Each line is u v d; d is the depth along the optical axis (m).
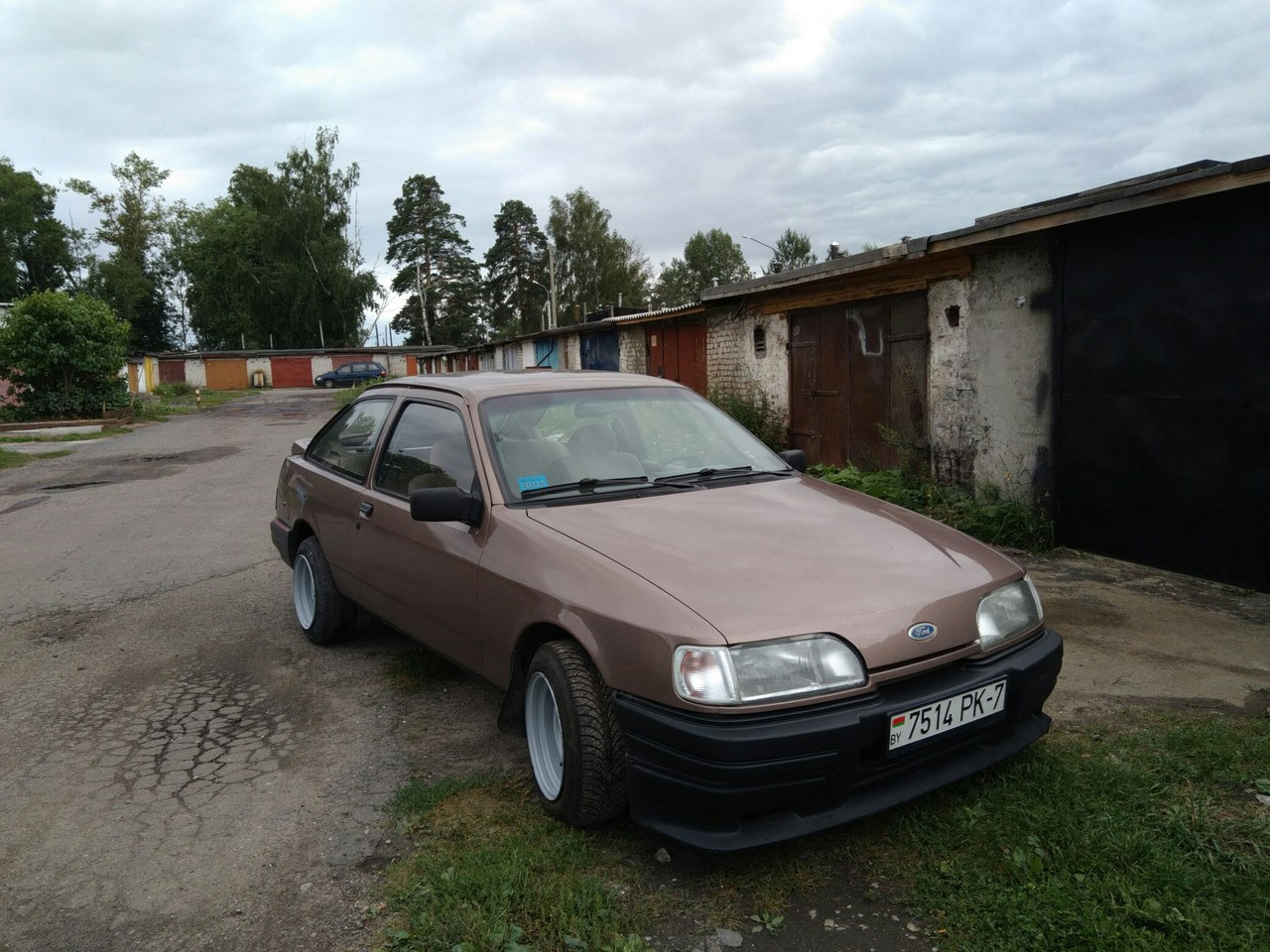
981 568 3.00
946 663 2.73
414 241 79.56
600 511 3.33
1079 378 6.36
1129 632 4.73
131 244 73.12
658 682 2.53
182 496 11.09
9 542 8.41
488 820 3.04
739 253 69.31
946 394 7.91
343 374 54.97
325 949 2.44
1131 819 2.79
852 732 2.47
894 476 8.12
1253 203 5.08
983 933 2.36
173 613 5.85
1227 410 5.34
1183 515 5.69
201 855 2.94
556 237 66.69
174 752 3.74
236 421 25.17
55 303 23.69
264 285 66.38
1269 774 3.09
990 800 2.94
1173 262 5.59
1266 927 2.32
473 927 2.44
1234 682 3.98
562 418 3.87
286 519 5.40
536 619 2.98
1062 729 3.55
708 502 3.45
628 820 2.99
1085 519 6.40
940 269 7.88
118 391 25.08
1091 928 2.30
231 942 2.49
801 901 2.55
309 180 65.38
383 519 4.09
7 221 68.88
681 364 15.12
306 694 4.33
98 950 2.48
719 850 2.46
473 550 3.38
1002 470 7.24
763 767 2.41
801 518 3.29
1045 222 6.12
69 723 4.09
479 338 81.00
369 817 3.14
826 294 9.80
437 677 4.47
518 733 3.67
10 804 3.32
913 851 2.75
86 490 11.94
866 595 2.69
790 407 10.90
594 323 19.27
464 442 3.71
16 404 24.67
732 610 2.56
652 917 2.49
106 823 3.16
